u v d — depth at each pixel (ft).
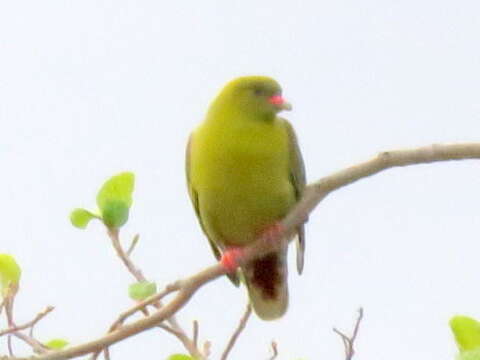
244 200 38.27
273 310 38.73
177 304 29.17
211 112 39.14
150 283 30.30
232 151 37.96
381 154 30.45
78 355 27.99
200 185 38.88
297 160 39.29
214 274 29.32
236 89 38.81
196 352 30.14
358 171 31.27
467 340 27.81
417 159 30.07
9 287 30.86
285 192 38.47
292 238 38.04
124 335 28.43
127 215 32.91
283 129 39.11
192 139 39.60
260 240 36.73
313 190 32.40
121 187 33.06
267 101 38.50
